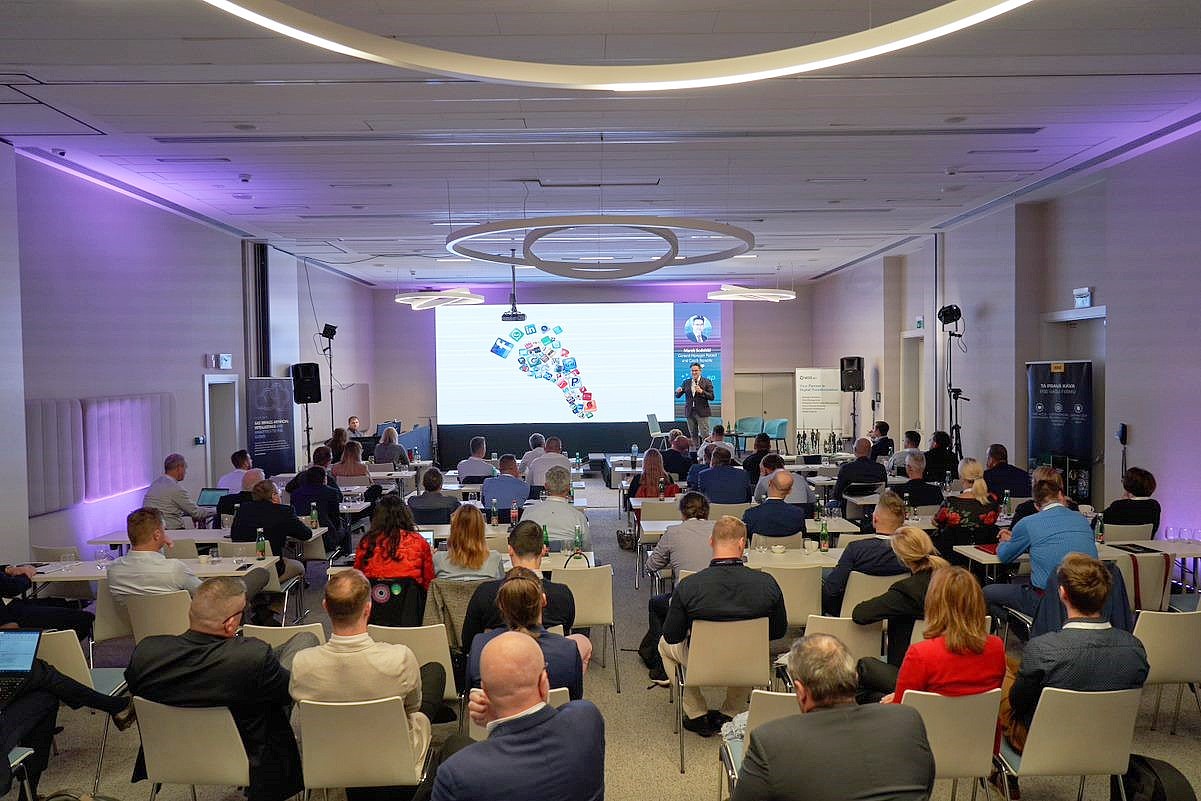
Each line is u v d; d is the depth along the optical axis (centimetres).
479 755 216
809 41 554
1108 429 905
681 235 1408
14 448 736
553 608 424
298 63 571
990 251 1226
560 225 755
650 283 2159
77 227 896
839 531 691
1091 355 1076
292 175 923
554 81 345
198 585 504
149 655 318
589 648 405
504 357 2020
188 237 1166
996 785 366
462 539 472
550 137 780
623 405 2028
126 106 663
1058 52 573
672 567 567
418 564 478
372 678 313
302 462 1567
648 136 781
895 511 495
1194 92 661
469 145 806
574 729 222
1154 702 501
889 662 417
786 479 637
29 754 329
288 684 330
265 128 735
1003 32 537
